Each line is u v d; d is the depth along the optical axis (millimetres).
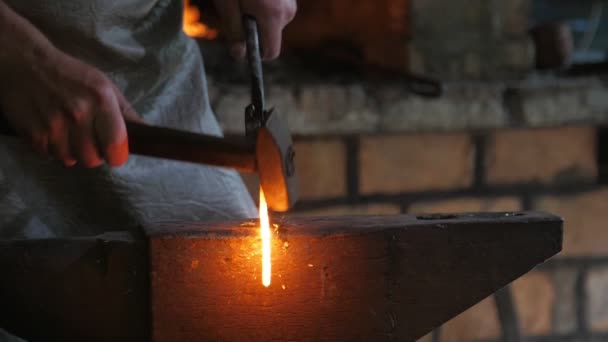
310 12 2996
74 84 1102
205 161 1081
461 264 1217
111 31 1391
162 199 1433
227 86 2398
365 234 1191
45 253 1142
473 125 2627
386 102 2529
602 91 2709
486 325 2781
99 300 1157
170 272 1151
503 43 2781
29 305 1146
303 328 1196
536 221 1221
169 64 1479
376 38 2824
